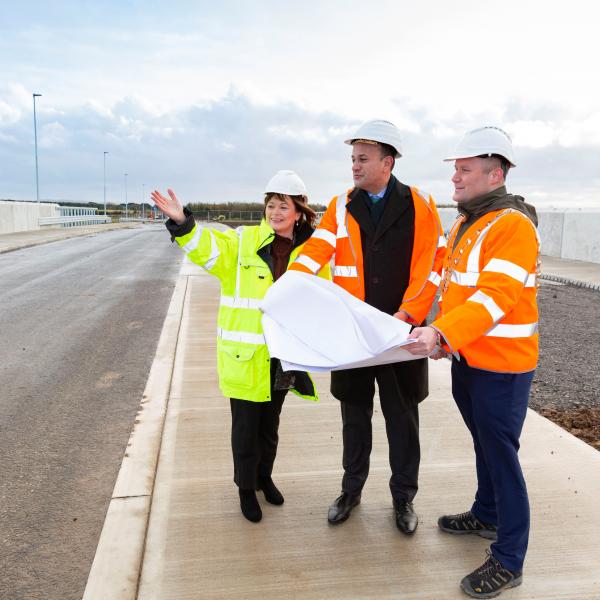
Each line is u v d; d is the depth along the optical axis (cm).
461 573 249
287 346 241
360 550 264
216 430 402
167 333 704
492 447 234
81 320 821
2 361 608
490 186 235
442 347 239
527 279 225
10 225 3064
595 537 272
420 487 320
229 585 239
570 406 460
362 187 272
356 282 276
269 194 286
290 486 323
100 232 3662
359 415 285
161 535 274
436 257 276
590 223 1548
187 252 276
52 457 380
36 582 253
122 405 478
